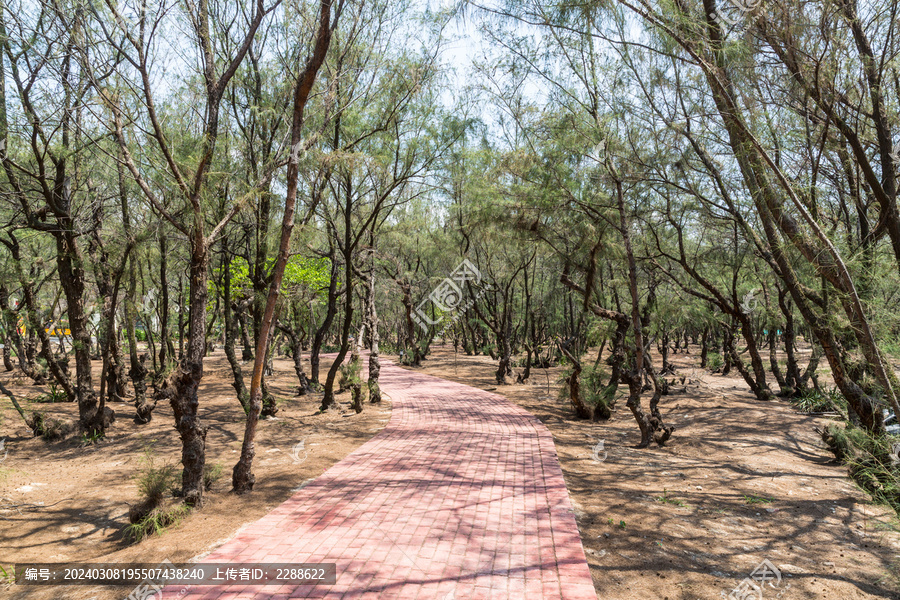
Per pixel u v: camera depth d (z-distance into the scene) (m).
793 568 4.23
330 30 5.41
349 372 13.88
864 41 4.58
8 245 10.23
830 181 6.40
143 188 5.41
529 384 17.92
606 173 8.72
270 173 6.60
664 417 11.70
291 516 5.26
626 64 7.43
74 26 5.17
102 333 12.59
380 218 14.37
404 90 9.99
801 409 11.48
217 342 34.38
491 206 9.99
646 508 5.65
